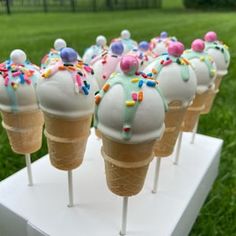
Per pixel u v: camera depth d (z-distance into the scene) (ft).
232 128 1.12
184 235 0.66
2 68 0.52
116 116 0.41
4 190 0.64
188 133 0.88
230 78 1.57
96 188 0.64
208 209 0.79
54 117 0.47
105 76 0.64
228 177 0.90
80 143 0.52
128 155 0.44
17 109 0.52
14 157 0.94
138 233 0.55
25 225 0.58
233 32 2.65
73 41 2.18
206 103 0.78
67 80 0.46
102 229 0.55
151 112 0.41
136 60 0.43
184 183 0.68
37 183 0.66
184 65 0.53
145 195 0.63
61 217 0.58
